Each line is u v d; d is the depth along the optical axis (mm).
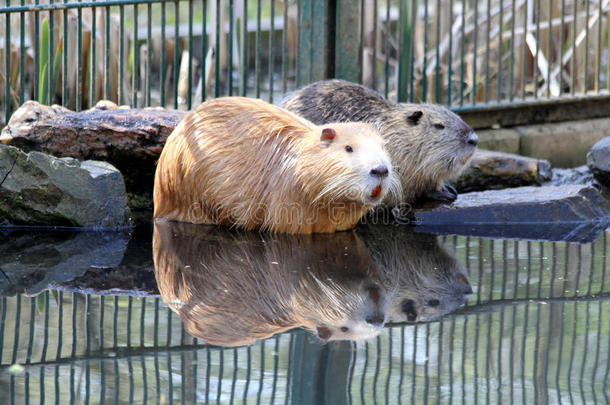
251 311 4824
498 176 8578
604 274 5676
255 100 7129
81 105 9617
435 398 3631
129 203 7898
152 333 4426
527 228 7250
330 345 4262
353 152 6438
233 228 7023
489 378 3854
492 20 11570
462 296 5160
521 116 10086
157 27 13258
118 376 3852
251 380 3812
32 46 10242
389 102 8172
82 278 5480
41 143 7676
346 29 9352
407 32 9672
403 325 4590
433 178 7961
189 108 8742
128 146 7660
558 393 3709
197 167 6980
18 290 5184
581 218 7512
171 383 3775
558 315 4773
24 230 6918
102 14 10000
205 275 5590
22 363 3996
